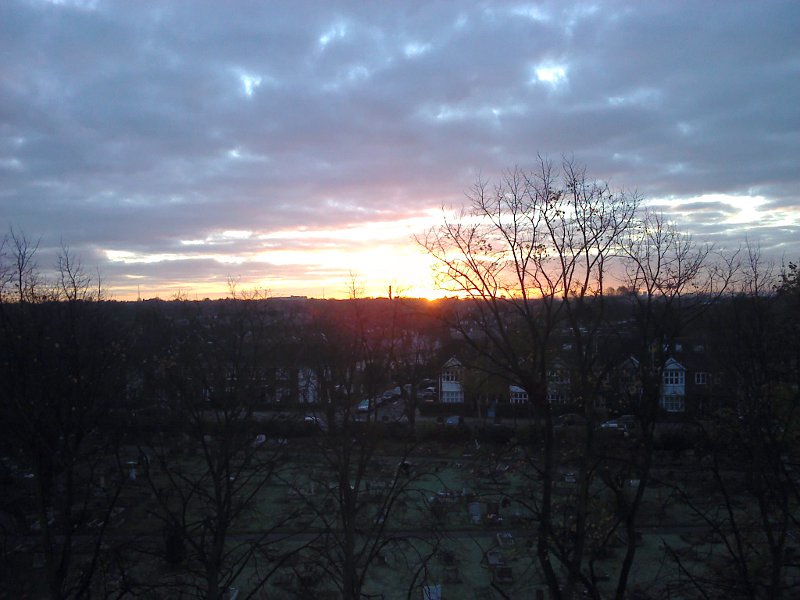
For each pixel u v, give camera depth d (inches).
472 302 599.8
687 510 952.9
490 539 925.8
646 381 563.2
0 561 799.7
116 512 989.2
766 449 569.6
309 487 1057.5
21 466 865.5
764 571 626.8
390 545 917.2
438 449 1450.5
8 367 631.2
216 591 634.2
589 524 571.8
